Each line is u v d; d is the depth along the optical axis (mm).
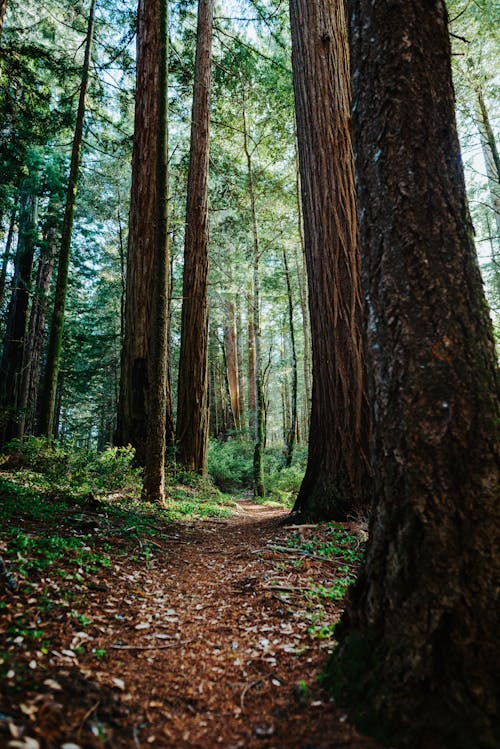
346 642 2232
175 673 2441
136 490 8445
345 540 4977
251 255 18984
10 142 11867
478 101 11922
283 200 16938
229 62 15164
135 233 11375
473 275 2234
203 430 13250
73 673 2207
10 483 6484
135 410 10859
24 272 16797
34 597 2922
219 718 2041
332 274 6516
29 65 11430
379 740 1758
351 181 6625
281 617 3209
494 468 1962
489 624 1810
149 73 11430
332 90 6906
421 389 2098
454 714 1713
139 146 11430
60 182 16875
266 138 16406
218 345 32625
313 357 6738
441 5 2459
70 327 22984
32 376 18828
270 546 5145
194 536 6102
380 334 2297
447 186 2275
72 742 1710
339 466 6121
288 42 14445
